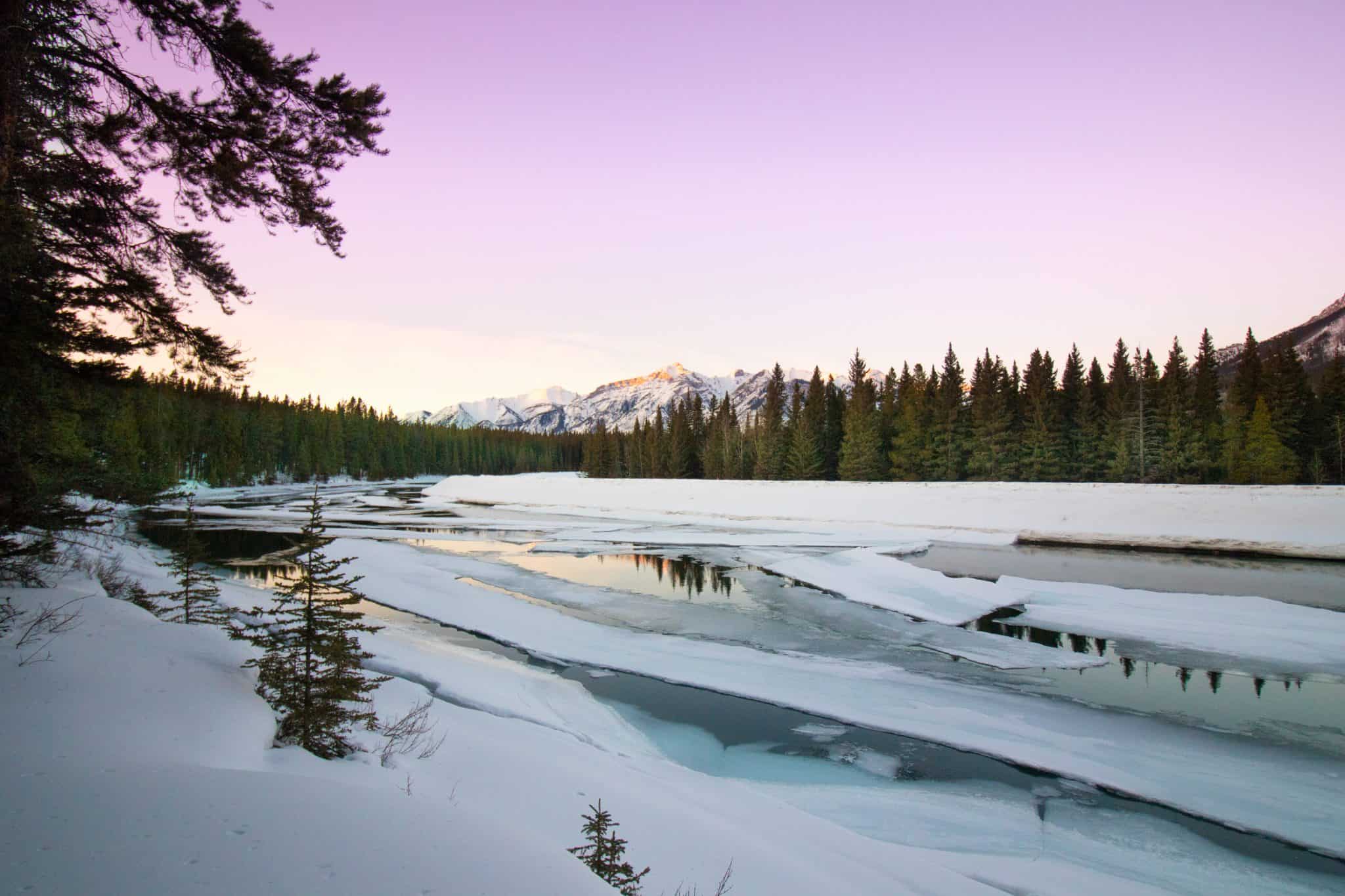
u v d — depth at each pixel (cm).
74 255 866
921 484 4956
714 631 1967
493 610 2128
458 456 15525
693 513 5238
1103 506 3928
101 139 846
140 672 645
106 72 810
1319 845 916
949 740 1246
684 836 681
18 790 339
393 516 5428
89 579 1216
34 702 521
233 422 8812
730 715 1370
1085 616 2098
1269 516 3488
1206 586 2603
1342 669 1608
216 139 873
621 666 1659
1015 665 1666
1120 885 801
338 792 377
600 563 3195
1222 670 1622
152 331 908
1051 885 788
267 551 3262
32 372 826
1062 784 1088
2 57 700
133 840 285
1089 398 5847
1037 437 5806
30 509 862
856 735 1275
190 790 357
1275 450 4766
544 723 1204
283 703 669
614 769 914
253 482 9225
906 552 3494
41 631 704
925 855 843
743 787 971
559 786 757
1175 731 1283
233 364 965
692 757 1168
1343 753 1191
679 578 2797
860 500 4756
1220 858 883
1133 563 3139
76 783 356
